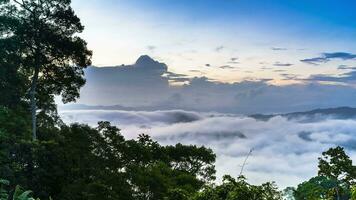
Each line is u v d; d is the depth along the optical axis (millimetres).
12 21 41188
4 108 41250
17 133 40281
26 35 42156
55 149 37594
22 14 42500
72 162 38344
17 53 42438
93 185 36062
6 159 34656
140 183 41500
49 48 43125
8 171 32969
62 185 37062
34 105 43406
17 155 35344
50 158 36875
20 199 22641
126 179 40844
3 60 42312
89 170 38656
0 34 41688
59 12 42969
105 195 36156
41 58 43250
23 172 35312
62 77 45469
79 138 41750
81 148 40469
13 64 42719
